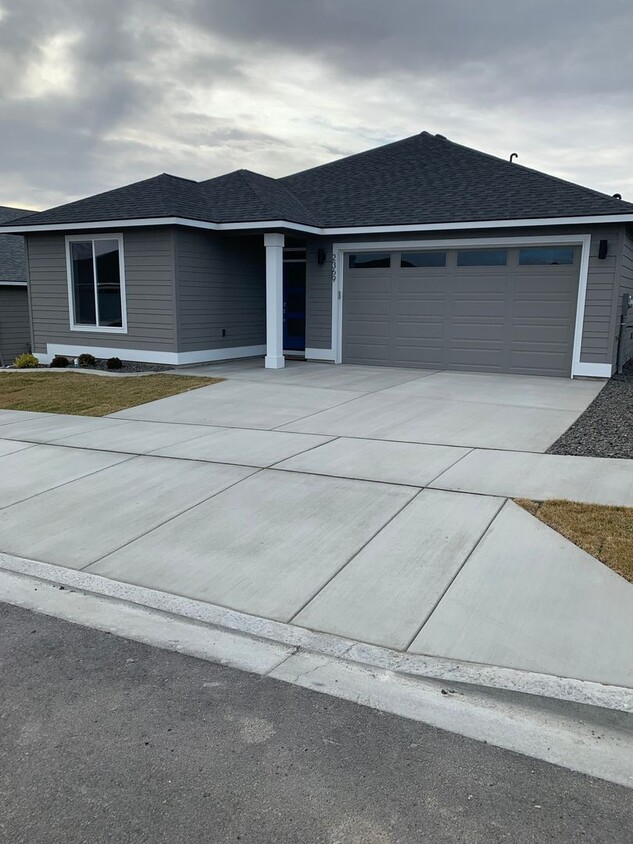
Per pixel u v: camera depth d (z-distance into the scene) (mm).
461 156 14750
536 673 3115
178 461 6648
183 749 2648
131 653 3408
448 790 2412
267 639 3502
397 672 3184
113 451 7113
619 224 11359
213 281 13938
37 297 14844
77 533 4949
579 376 12062
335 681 3133
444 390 10594
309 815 2287
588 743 2697
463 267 12875
